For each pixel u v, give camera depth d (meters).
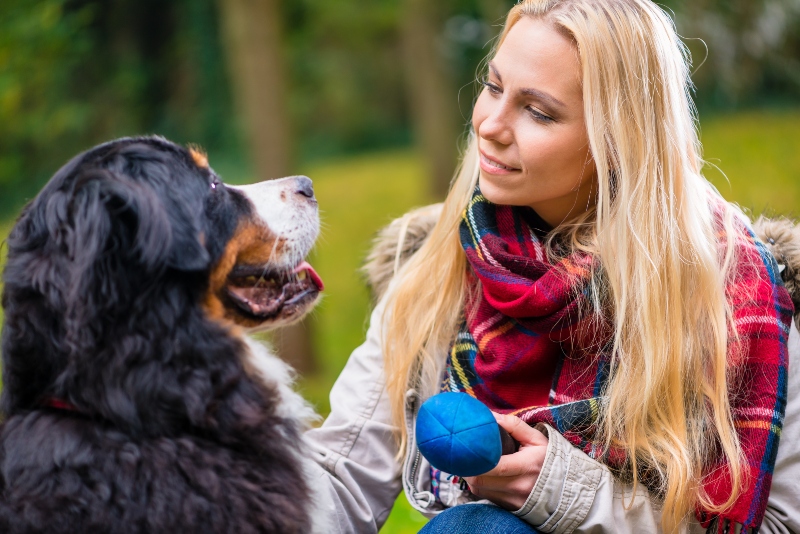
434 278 2.40
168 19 14.91
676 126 2.13
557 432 2.09
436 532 2.11
